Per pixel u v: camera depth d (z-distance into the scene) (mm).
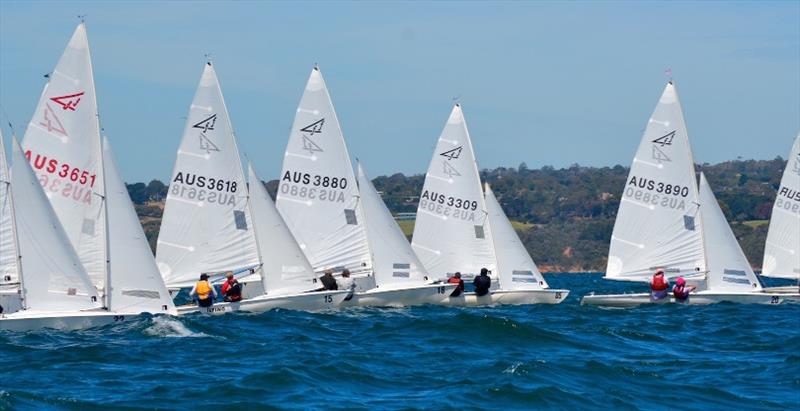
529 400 77438
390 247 146875
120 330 106875
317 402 75688
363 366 90125
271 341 104562
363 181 147500
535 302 152500
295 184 144375
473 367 89688
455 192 155750
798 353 100062
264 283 136875
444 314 132875
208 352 96625
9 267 104562
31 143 112875
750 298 148375
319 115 144125
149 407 73125
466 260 155500
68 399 74250
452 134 155750
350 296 137875
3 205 104125
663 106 150875
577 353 99875
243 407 73562
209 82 135875
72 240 112188
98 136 112062
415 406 74812
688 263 150500
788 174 156125
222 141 136250
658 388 83125
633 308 144750
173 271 136625
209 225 136375
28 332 104250
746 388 83688
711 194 150375
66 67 112625
